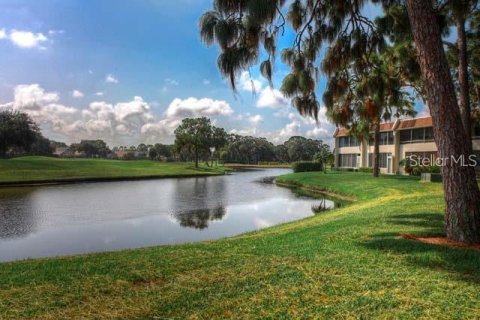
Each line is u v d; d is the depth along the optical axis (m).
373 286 4.41
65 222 14.61
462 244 6.26
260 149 132.62
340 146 50.53
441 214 9.77
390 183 24.12
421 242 6.46
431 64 6.49
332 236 7.58
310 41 7.45
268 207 19.14
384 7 8.03
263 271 5.17
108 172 47.97
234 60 5.30
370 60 8.35
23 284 4.94
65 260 6.63
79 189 29.47
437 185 21.27
